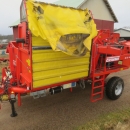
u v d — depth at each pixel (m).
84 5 20.28
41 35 3.09
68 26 3.40
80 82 4.55
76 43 3.52
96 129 3.64
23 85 3.85
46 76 3.59
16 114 4.16
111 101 5.18
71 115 4.31
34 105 4.86
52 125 3.85
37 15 3.15
